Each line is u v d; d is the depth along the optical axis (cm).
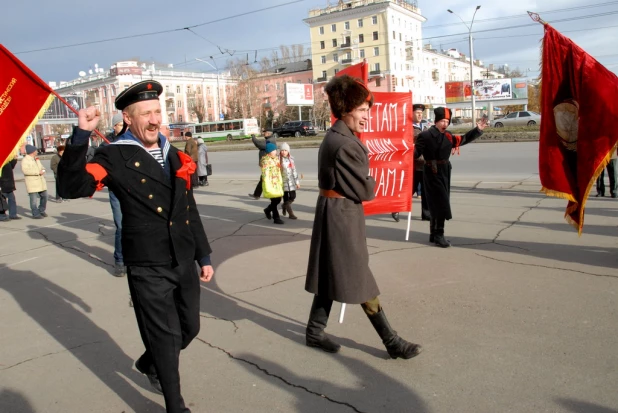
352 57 7844
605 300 429
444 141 611
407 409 294
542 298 442
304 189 1259
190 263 290
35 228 943
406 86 8100
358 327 412
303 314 446
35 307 496
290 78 8844
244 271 578
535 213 798
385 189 626
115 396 329
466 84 6819
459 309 430
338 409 298
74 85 7838
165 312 278
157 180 274
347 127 340
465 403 296
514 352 351
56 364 375
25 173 1064
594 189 1020
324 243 351
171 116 7900
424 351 362
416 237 692
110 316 465
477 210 848
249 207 1050
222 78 8681
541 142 493
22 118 352
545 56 481
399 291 482
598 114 452
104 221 977
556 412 282
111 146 271
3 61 351
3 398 330
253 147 3622
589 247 589
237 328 420
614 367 325
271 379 337
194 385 333
